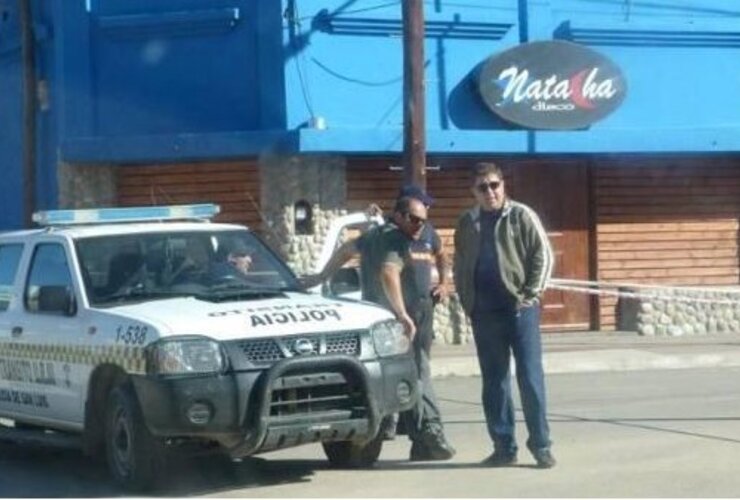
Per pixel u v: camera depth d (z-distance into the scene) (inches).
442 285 485.1
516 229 452.4
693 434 538.0
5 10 993.5
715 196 991.0
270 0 850.8
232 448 424.5
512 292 452.1
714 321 970.1
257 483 451.5
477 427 573.9
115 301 462.0
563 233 953.5
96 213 502.6
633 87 943.0
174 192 908.6
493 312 458.0
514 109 894.4
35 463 515.8
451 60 894.4
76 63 904.3
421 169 748.6
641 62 946.1
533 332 456.4
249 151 850.1
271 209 861.2
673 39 952.3
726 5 967.0
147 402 421.1
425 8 882.8
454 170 919.0
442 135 870.4
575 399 662.5
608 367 808.3
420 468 471.2
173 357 416.8
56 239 485.7
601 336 940.6
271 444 422.6
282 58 848.9
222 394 416.5
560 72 903.7
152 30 887.7
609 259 964.6
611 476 450.3
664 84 952.3
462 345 896.9
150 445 431.5
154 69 890.1
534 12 917.2
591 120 914.1
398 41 879.1
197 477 463.2
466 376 789.2
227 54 869.2
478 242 456.1
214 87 873.5
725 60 969.5
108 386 453.7
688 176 982.4
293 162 856.9
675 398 661.9
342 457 475.2
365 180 887.7
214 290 466.3
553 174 951.0
